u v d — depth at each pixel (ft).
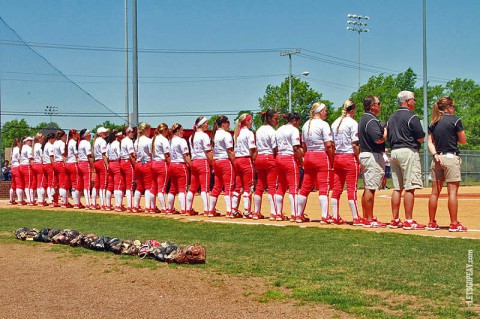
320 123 40.86
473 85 236.02
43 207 62.34
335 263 27.58
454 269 25.67
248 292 23.03
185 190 50.42
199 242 34.37
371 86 222.48
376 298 21.54
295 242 33.65
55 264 29.66
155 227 41.37
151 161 53.01
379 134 38.09
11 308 21.72
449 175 35.68
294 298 21.91
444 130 35.58
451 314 19.36
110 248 32.71
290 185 43.55
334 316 19.70
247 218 46.55
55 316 20.63
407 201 37.04
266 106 233.76
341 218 45.44
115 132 56.80
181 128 50.70
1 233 40.88
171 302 22.08
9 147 91.04
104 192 58.03
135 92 79.77
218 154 47.37
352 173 40.04
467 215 49.19
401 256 28.66
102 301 22.45
